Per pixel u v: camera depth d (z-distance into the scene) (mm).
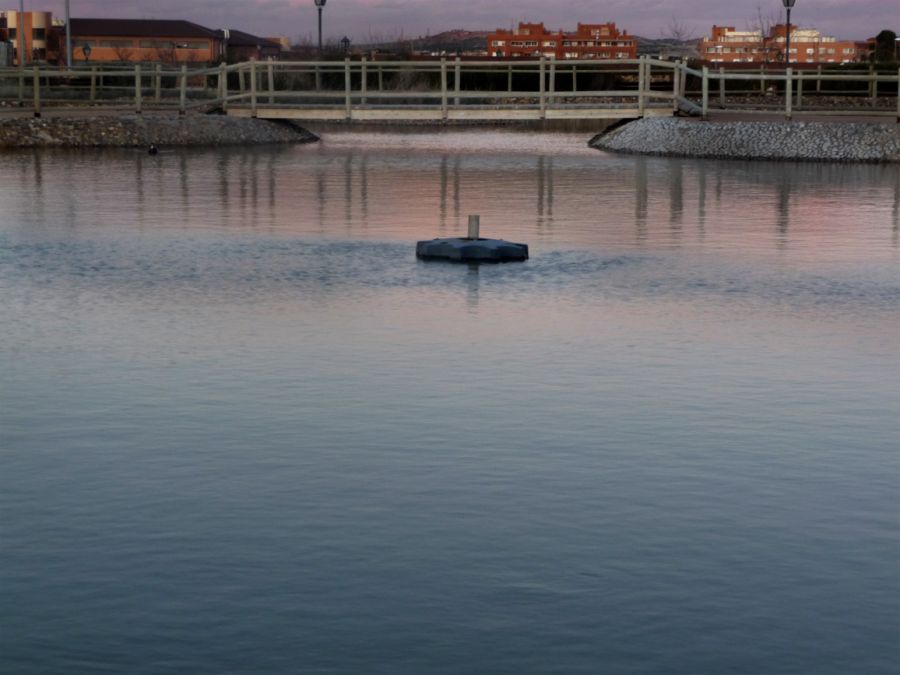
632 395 9141
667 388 9359
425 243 16000
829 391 9305
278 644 5320
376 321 11820
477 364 10070
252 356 10320
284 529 6512
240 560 6125
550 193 25500
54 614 5574
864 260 16078
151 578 5926
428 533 6461
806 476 7371
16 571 5996
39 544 6316
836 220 20812
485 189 26406
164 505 6848
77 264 15320
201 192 25281
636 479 7285
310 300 12945
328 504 6867
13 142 40094
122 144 41281
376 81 59938
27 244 17094
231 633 5406
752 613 5598
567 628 5457
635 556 6188
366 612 5594
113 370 9828
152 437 8055
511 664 5168
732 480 7281
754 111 44562
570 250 16844
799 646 5316
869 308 12727
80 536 6418
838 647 5312
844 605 5676
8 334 11180
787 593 5789
